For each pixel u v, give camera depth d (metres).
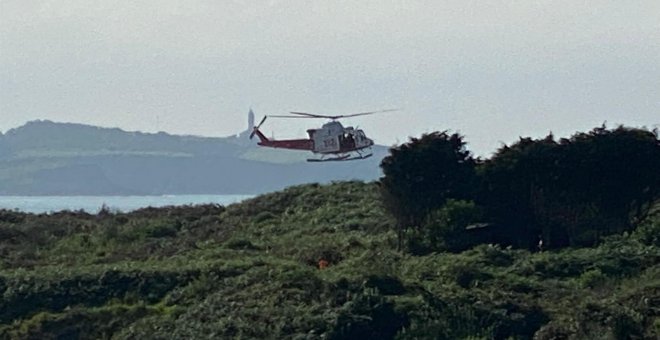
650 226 174.25
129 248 198.75
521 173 185.88
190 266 163.62
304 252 178.50
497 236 185.38
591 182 182.62
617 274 154.75
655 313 129.38
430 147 190.25
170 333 137.12
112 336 142.00
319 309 138.25
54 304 154.12
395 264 164.38
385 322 136.25
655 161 182.88
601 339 124.12
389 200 190.88
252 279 152.00
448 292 143.12
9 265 180.38
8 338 144.88
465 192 189.12
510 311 137.75
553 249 179.88
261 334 133.38
